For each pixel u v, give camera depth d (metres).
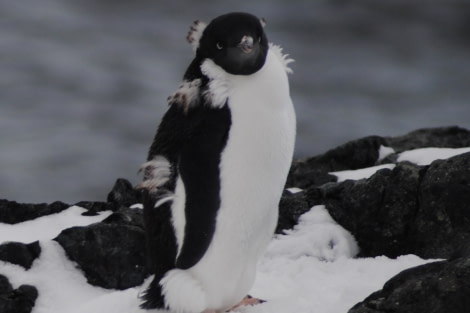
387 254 13.94
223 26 10.73
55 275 13.16
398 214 13.82
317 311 11.59
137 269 13.27
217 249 10.95
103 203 14.98
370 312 10.83
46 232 14.16
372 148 17.69
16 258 13.12
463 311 10.34
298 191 15.92
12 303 12.55
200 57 11.05
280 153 10.86
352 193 14.34
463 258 10.83
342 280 12.66
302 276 12.92
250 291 12.43
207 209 10.73
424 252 13.52
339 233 14.13
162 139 11.07
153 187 11.03
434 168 13.65
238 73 10.73
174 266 11.17
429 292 10.63
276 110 10.77
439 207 13.44
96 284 13.23
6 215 14.53
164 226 11.05
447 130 19.09
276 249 13.97
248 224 10.96
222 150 10.70
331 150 17.59
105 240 13.31
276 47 11.51
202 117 10.75
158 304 11.28
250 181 10.77
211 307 11.29
